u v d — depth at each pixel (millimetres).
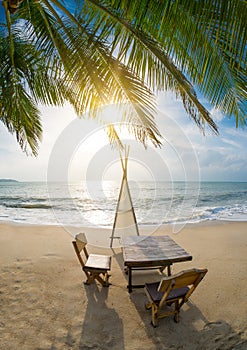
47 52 3348
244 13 1263
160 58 2172
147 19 1837
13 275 3449
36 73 4238
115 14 2070
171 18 1604
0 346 2068
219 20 1340
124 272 3697
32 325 2352
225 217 9688
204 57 1769
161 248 3229
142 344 2113
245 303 2777
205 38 1589
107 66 2805
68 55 2889
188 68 1918
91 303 2760
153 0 1579
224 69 1801
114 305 2723
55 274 3516
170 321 2438
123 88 3062
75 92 3902
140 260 2801
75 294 2953
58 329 2301
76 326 2348
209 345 2102
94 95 3566
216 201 17453
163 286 2023
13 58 3711
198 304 2754
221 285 3221
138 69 2498
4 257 4203
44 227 6961
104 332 2268
